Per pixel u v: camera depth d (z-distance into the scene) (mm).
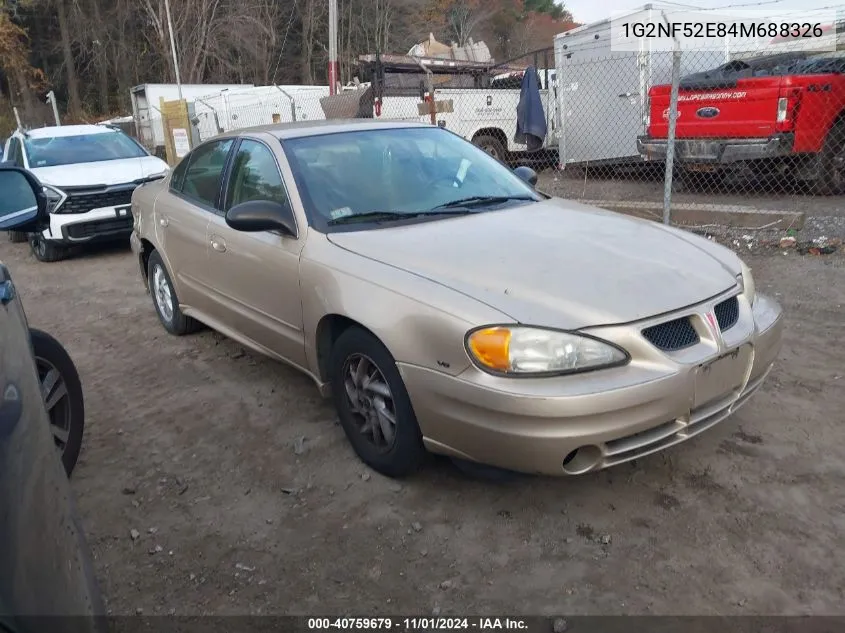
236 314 4469
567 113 12578
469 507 3240
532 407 2703
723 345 3006
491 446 2844
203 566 2973
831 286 5961
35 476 1710
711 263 3410
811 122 8594
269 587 2830
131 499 3484
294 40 46344
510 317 2809
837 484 3246
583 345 2770
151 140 24938
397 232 3613
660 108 9602
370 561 2936
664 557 2850
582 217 3908
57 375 3607
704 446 3611
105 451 3977
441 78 14984
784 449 3551
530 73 12617
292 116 15516
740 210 7766
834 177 9031
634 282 3031
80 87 45438
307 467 3652
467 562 2895
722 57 11172
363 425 3566
